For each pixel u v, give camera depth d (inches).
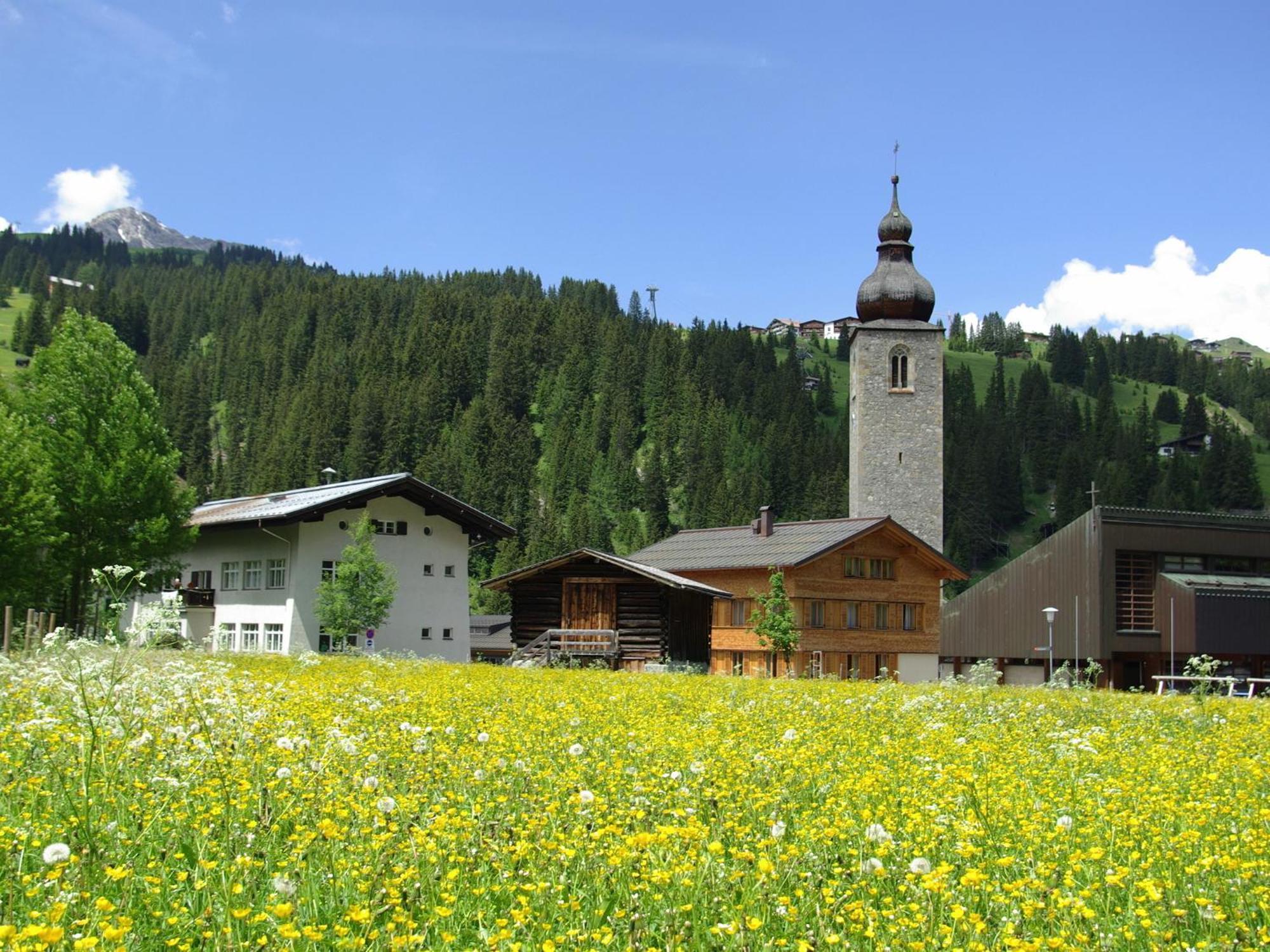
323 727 458.9
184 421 6879.9
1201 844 314.0
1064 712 806.5
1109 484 7352.4
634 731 518.9
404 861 265.3
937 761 463.8
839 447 7440.9
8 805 293.9
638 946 219.1
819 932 228.8
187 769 334.6
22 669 566.3
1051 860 290.5
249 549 2330.2
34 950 187.0
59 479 1910.7
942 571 2527.1
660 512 6840.6
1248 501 7549.2
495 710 617.0
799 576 2325.3
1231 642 2443.4
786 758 434.0
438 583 2352.4
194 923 228.2
